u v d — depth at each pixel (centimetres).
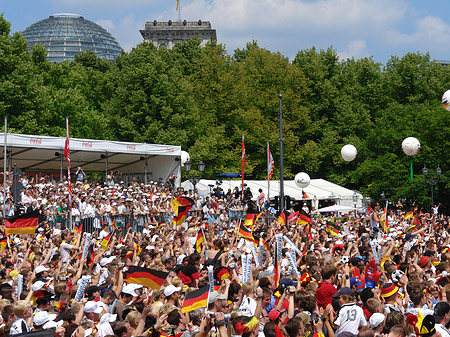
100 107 6838
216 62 6881
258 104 7044
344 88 7588
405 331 802
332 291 1033
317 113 7444
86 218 2791
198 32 17575
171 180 4103
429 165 6191
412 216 3372
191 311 883
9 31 5150
